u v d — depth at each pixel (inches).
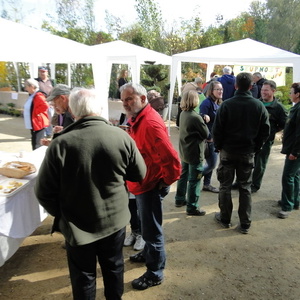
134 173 63.6
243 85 105.1
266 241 112.0
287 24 1163.9
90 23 747.4
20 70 484.1
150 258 82.7
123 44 354.3
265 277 91.2
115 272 66.8
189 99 114.9
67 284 87.3
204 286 87.0
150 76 485.4
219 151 117.4
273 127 144.9
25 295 82.4
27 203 86.2
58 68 545.6
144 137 72.1
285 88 440.1
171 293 83.9
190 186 127.2
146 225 79.2
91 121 56.2
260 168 153.4
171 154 71.0
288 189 128.3
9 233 77.5
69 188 55.2
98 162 55.3
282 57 224.8
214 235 116.0
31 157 111.5
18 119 380.8
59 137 54.4
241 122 104.8
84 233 57.4
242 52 245.1
